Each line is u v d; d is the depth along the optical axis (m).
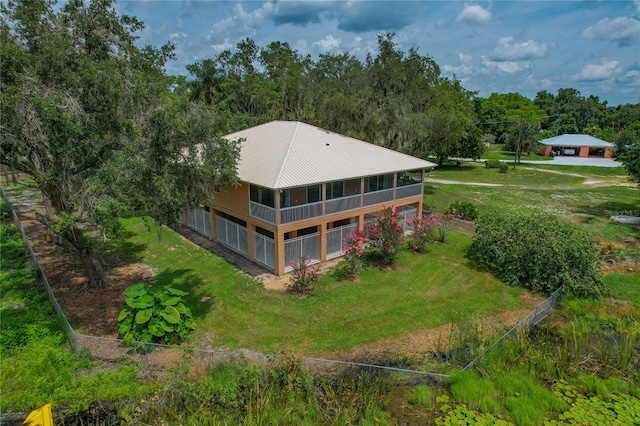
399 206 23.41
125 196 10.99
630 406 9.50
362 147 22.72
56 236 14.69
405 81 33.06
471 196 36.44
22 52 10.82
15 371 9.53
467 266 18.81
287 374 9.92
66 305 14.16
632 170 26.53
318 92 36.62
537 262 16.22
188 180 13.13
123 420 8.77
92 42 13.18
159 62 17.22
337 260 19.48
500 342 11.72
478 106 85.06
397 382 10.30
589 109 106.12
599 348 12.13
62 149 10.78
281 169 17.36
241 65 47.31
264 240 18.09
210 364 10.24
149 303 11.81
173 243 21.44
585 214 29.48
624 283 16.94
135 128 12.05
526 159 63.62
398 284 16.69
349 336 12.71
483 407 9.35
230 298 15.19
